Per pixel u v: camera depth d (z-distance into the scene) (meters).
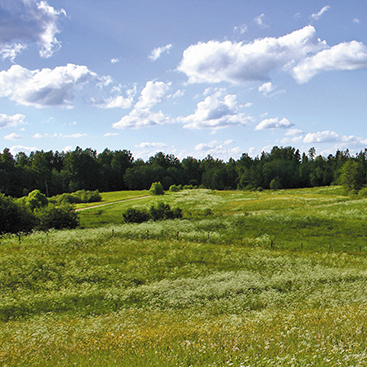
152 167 182.25
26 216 43.50
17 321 15.76
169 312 16.89
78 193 96.81
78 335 11.77
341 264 27.62
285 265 27.09
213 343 9.19
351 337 8.70
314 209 55.69
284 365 6.91
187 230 41.53
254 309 17.34
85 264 26.16
